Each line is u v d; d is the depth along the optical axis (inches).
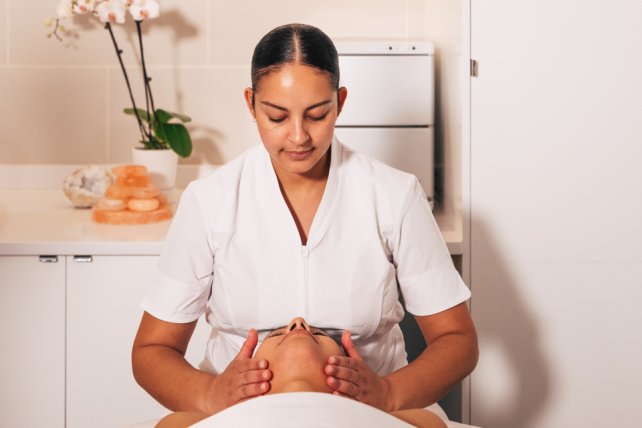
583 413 83.7
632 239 81.8
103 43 105.3
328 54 53.6
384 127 91.4
